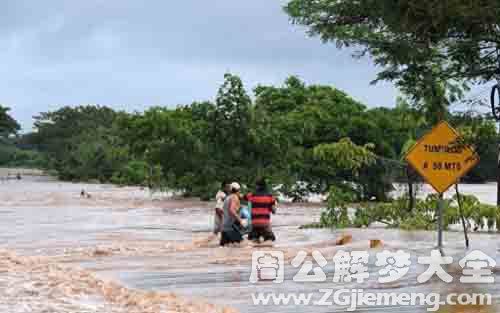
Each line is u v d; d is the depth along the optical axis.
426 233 22.73
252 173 48.88
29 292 11.02
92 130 139.75
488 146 14.60
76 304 10.38
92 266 15.78
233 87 49.53
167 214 38.94
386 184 48.34
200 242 22.55
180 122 50.81
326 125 53.94
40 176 140.12
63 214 38.97
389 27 13.12
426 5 12.09
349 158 27.67
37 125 168.38
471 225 26.59
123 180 94.56
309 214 38.31
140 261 16.77
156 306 10.76
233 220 20.58
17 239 24.50
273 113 55.78
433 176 16.75
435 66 14.27
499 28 12.75
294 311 11.08
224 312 10.81
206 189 50.41
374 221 26.73
